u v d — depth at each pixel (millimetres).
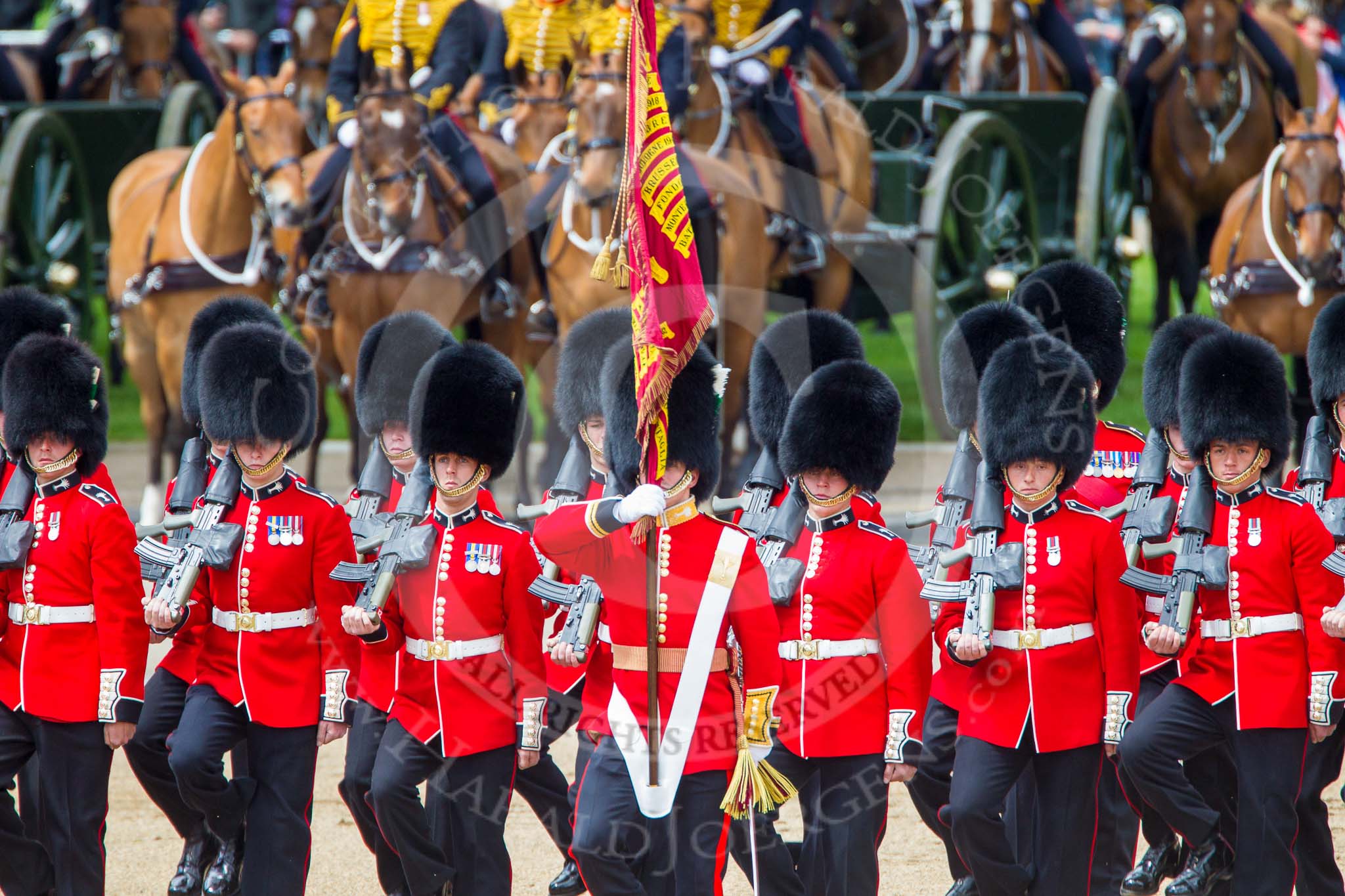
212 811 23094
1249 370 23469
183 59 50750
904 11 48812
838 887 21938
